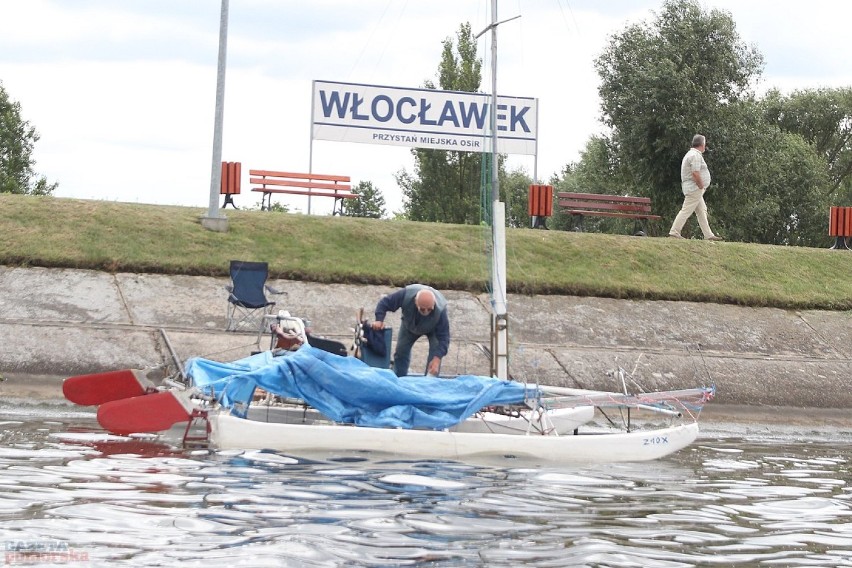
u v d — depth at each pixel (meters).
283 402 29.61
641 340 42.84
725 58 75.75
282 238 46.59
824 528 19.62
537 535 17.77
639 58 75.44
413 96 55.81
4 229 42.91
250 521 17.77
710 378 40.03
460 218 84.00
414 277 44.66
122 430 25.00
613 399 28.73
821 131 152.38
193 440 25.92
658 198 75.50
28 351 34.81
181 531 16.81
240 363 27.61
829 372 42.25
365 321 30.27
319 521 18.03
